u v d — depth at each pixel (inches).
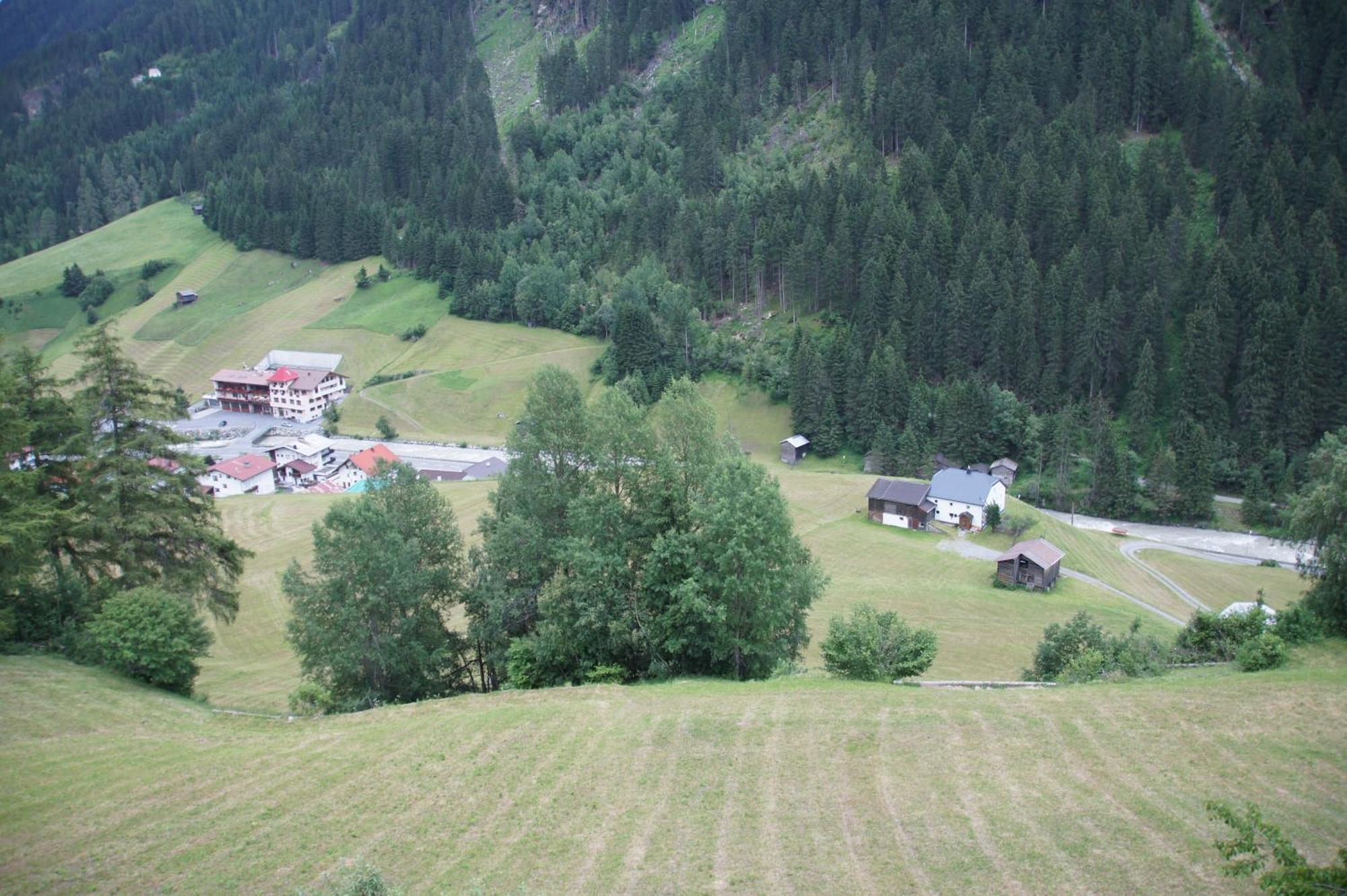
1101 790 981.8
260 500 3932.1
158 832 951.6
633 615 1592.0
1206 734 1105.4
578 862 874.8
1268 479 4340.6
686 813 967.6
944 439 4849.9
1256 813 642.2
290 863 887.7
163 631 1529.3
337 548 1579.7
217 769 1117.1
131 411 1828.2
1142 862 829.2
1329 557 1732.3
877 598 2706.7
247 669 2071.9
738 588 1507.1
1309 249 4842.5
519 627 1726.1
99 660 1530.5
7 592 1594.5
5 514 1493.6
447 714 1306.6
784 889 813.9
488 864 878.4
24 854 909.8
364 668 1596.9
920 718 1210.0
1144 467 4549.7
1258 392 4458.7
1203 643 1727.4
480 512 3580.2
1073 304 4891.7
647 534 1689.2
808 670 1665.8
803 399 5172.2
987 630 2416.3
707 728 1197.1
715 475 1599.4
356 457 5022.1
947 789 999.6
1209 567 3543.3
